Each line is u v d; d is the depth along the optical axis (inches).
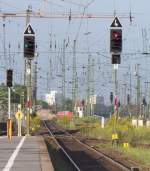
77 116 6820.9
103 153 2266.2
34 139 2689.5
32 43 2352.4
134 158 2004.2
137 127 3651.6
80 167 1753.2
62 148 2352.4
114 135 2691.9
